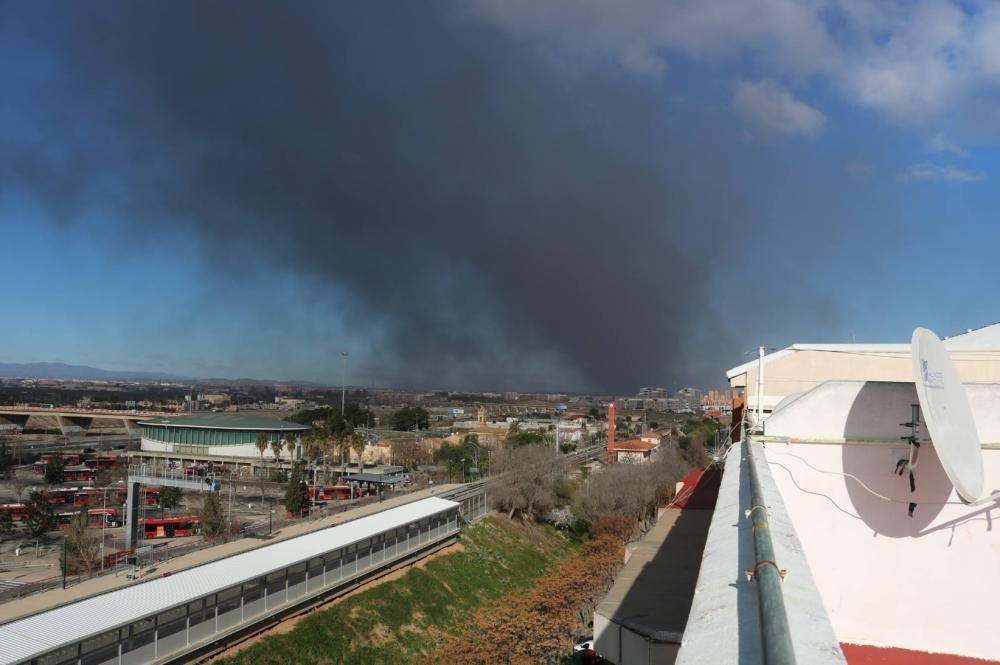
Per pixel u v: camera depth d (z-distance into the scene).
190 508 92.06
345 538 53.91
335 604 50.41
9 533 81.69
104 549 67.69
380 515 62.38
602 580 56.44
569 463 106.06
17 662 29.81
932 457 11.76
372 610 51.50
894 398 12.16
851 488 12.17
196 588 39.94
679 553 26.83
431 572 61.50
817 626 4.37
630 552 27.34
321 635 46.19
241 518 80.75
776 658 3.28
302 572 48.16
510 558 72.38
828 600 12.00
